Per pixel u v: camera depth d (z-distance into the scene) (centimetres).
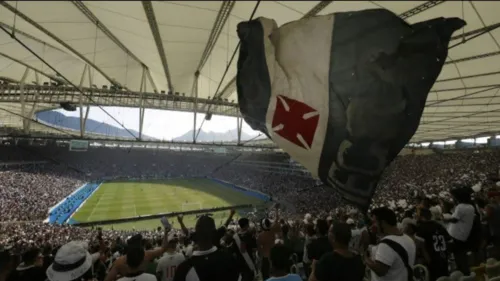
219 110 1806
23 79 1137
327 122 242
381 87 237
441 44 238
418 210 448
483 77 840
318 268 265
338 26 252
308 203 3344
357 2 446
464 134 2125
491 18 511
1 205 2922
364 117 237
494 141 3731
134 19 582
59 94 1369
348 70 244
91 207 3669
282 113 254
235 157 7125
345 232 268
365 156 233
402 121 233
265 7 488
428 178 3222
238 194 4812
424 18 503
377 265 279
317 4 455
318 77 249
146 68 1209
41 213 2952
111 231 2269
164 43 765
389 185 3256
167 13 542
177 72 1152
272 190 4672
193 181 6581
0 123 2502
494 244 475
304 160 245
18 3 536
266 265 505
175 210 3569
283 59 263
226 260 257
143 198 4406
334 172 237
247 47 277
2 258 331
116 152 7262
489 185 1759
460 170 3177
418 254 438
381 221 304
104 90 1344
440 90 988
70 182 5134
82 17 619
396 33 240
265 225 523
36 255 363
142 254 278
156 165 7569
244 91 272
